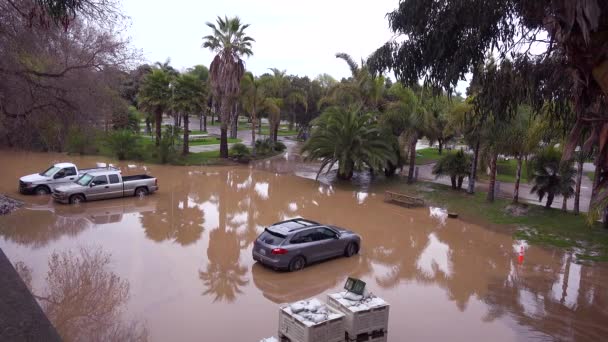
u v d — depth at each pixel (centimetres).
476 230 1958
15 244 1452
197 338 912
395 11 1059
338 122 2942
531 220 2044
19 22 1368
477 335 983
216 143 5338
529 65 957
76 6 1045
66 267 1265
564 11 639
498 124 1983
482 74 1066
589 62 631
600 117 688
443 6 981
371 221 2062
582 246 1714
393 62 1091
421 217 2177
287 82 5672
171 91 3897
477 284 1307
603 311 1137
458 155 2731
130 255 1404
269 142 4744
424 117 2777
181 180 2948
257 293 1163
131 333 917
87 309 1012
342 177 3138
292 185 2958
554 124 1645
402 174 3409
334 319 823
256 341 910
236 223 1908
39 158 3491
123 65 1864
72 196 2073
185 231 1727
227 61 3750
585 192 2881
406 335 969
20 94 1541
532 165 2202
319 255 1407
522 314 1104
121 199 2250
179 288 1164
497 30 982
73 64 1730
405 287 1264
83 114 1789
